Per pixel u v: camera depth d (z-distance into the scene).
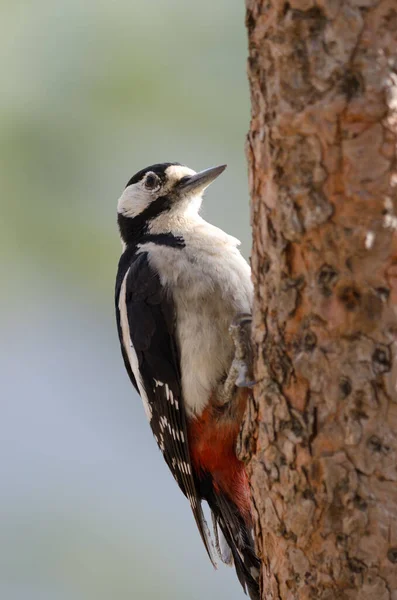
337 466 6.22
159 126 12.91
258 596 8.91
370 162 5.97
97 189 12.85
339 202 6.08
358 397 6.13
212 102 13.02
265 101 6.48
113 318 13.98
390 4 5.88
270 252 6.59
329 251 6.16
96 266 12.97
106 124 12.81
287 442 6.51
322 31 6.05
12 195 12.59
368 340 6.10
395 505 6.08
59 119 12.76
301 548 6.46
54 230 12.73
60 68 12.84
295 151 6.22
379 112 5.92
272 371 6.64
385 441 6.08
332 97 6.02
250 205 6.96
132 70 12.80
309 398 6.35
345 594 6.24
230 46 13.04
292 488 6.50
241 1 13.05
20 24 12.80
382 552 6.10
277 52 6.25
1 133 12.59
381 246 6.01
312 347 6.32
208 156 13.16
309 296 6.31
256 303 6.91
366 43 5.92
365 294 6.07
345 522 6.21
